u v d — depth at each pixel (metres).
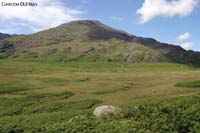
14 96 82.19
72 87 96.62
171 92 73.19
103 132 26.28
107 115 32.53
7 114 62.19
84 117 32.19
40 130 31.02
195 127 23.70
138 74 143.75
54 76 129.88
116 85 99.44
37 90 91.19
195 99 32.97
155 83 101.81
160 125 24.97
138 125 26.02
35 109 64.94
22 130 32.69
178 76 127.31
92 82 110.50
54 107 65.88
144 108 30.64
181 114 26.52
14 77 120.50
